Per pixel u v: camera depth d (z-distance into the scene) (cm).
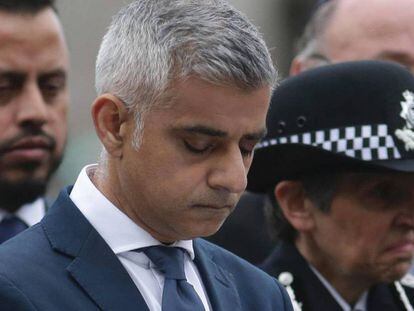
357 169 1125
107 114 888
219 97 851
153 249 898
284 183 1178
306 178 1164
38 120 1204
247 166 891
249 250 1412
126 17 896
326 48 1523
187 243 924
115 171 897
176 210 868
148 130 865
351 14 1507
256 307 959
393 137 1122
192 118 852
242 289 962
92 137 2792
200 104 851
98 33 2892
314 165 1148
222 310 923
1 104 1201
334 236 1152
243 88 854
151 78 861
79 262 876
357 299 1193
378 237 1138
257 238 1413
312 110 1154
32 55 1204
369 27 1490
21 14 1202
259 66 859
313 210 1164
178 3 878
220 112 852
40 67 1209
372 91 1136
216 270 954
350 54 1498
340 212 1143
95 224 897
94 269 876
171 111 856
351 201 1138
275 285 990
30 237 891
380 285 1214
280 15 3284
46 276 860
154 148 863
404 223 1137
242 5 3303
